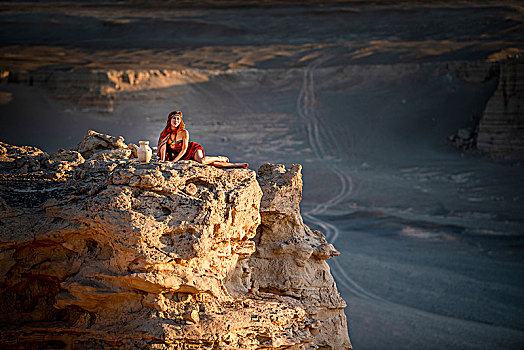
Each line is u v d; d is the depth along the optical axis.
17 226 10.27
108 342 9.76
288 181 13.58
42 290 10.77
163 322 9.57
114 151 13.62
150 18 163.50
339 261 44.19
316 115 100.62
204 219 9.89
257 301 11.55
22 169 12.52
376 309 34.75
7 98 88.62
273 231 13.60
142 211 9.69
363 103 104.31
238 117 98.06
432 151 89.31
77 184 10.79
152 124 91.12
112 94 92.75
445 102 101.19
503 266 43.12
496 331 31.64
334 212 62.03
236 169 11.03
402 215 60.03
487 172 77.94
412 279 40.06
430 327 31.42
